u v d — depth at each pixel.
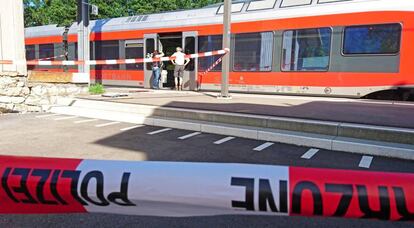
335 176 1.46
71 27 18.39
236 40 13.12
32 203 1.70
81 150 6.18
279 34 12.14
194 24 14.12
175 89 14.56
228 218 3.59
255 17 12.65
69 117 9.53
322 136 6.30
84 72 12.95
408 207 1.38
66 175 1.65
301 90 11.81
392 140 5.82
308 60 11.61
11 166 1.70
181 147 6.30
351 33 10.81
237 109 8.23
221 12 13.52
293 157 5.62
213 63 13.73
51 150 6.20
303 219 3.57
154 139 6.91
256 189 1.48
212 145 6.40
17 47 11.23
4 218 3.57
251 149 6.11
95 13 13.45
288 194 1.45
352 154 5.75
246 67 12.95
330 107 8.61
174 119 8.12
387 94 10.72
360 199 1.40
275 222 3.51
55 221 3.52
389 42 10.25
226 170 1.55
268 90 12.50
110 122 8.75
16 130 7.86
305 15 11.59
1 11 10.96
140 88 15.65
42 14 37.03
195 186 1.54
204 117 7.79
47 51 19.48
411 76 10.03
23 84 11.14
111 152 6.03
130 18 16.45
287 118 6.92
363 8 10.59
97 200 1.64
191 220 3.55
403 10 10.03
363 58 10.66
